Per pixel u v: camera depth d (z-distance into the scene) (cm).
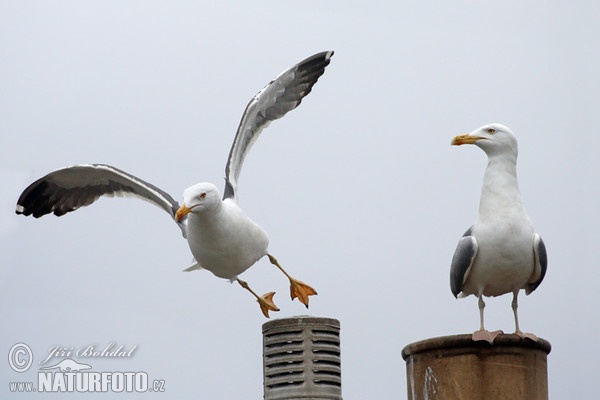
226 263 1599
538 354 1204
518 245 1298
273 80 1733
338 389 1266
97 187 1814
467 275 1334
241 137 1725
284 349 1262
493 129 1336
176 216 1480
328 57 1800
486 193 1327
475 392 1181
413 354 1230
